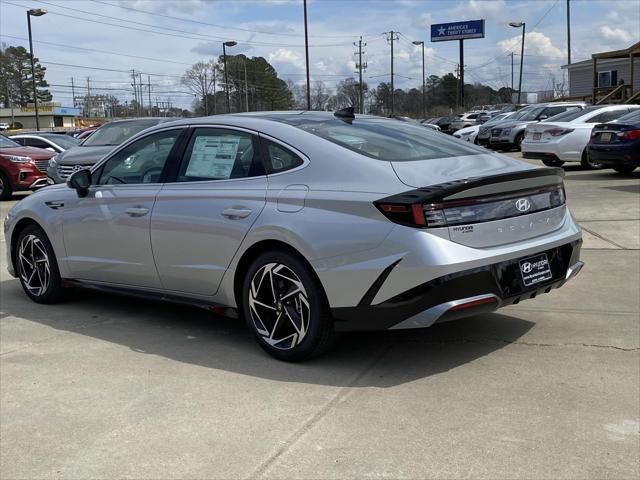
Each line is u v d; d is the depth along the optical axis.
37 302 5.88
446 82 91.50
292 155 4.20
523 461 2.89
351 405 3.52
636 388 3.63
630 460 2.88
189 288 4.67
